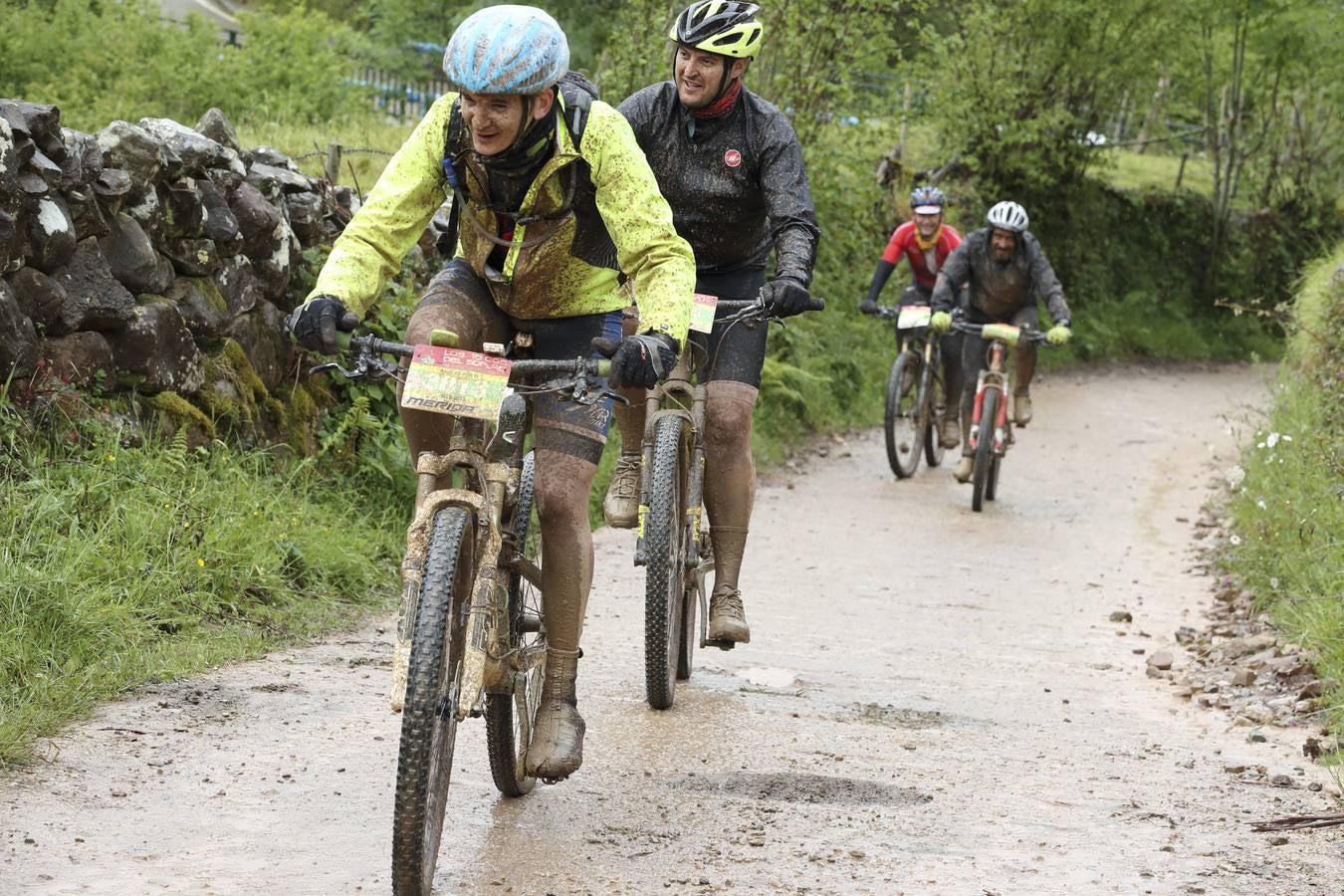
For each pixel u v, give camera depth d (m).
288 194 9.34
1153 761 6.11
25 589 6.09
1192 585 10.16
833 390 18.22
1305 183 32.53
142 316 7.72
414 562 4.02
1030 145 27.12
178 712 5.70
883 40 17.72
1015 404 13.29
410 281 10.20
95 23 22.33
